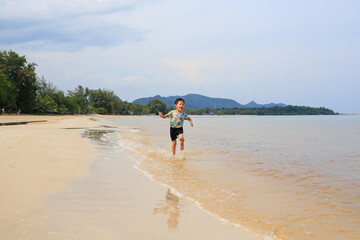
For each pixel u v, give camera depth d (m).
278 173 5.96
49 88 107.44
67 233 2.49
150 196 3.99
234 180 5.25
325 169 6.48
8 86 61.12
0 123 27.66
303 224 3.08
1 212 2.94
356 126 39.12
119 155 8.15
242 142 13.38
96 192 4.02
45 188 4.03
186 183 4.95
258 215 3.35
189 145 11.72
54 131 16.97
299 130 27.19
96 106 157.00
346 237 2.75
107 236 2.48
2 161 6.11
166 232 2.69
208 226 2.92
